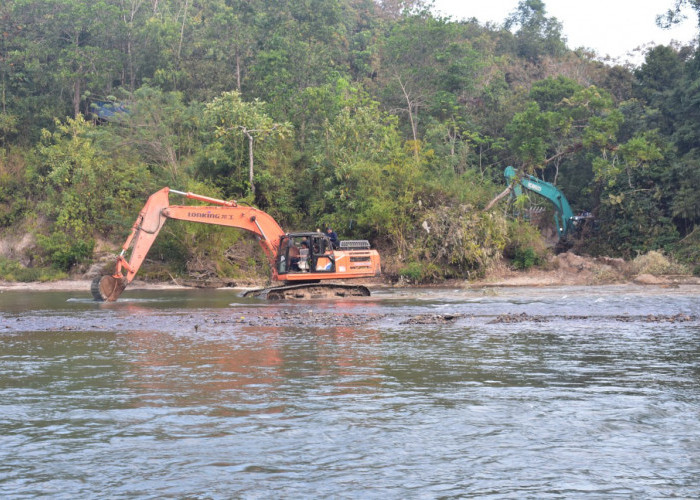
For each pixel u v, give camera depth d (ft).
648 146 145.38
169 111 164.45
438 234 129.18
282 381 32.99
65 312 71.15
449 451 21.77
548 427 24.49
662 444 22.40
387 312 68.95
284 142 159.12
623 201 157.17
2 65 194.29
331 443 22.65
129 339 48.67
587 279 123.24
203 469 20.16
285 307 77.15
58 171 150.00
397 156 140.36
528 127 148.15
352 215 140.26
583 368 36.17
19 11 209.87
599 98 145.79
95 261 141.59
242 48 207.00
